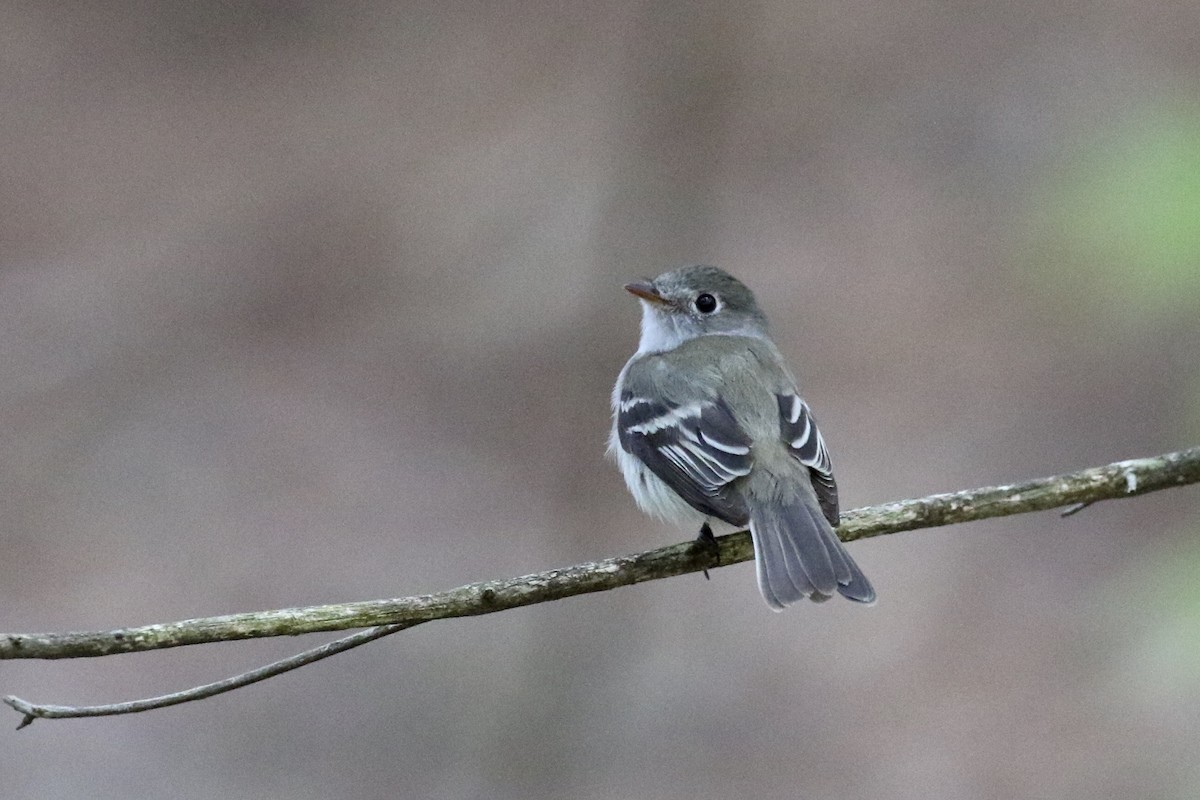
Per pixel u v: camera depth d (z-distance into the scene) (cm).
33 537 1193
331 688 1115
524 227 1417
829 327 1317
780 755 1054
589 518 1214
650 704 1088
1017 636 1108
